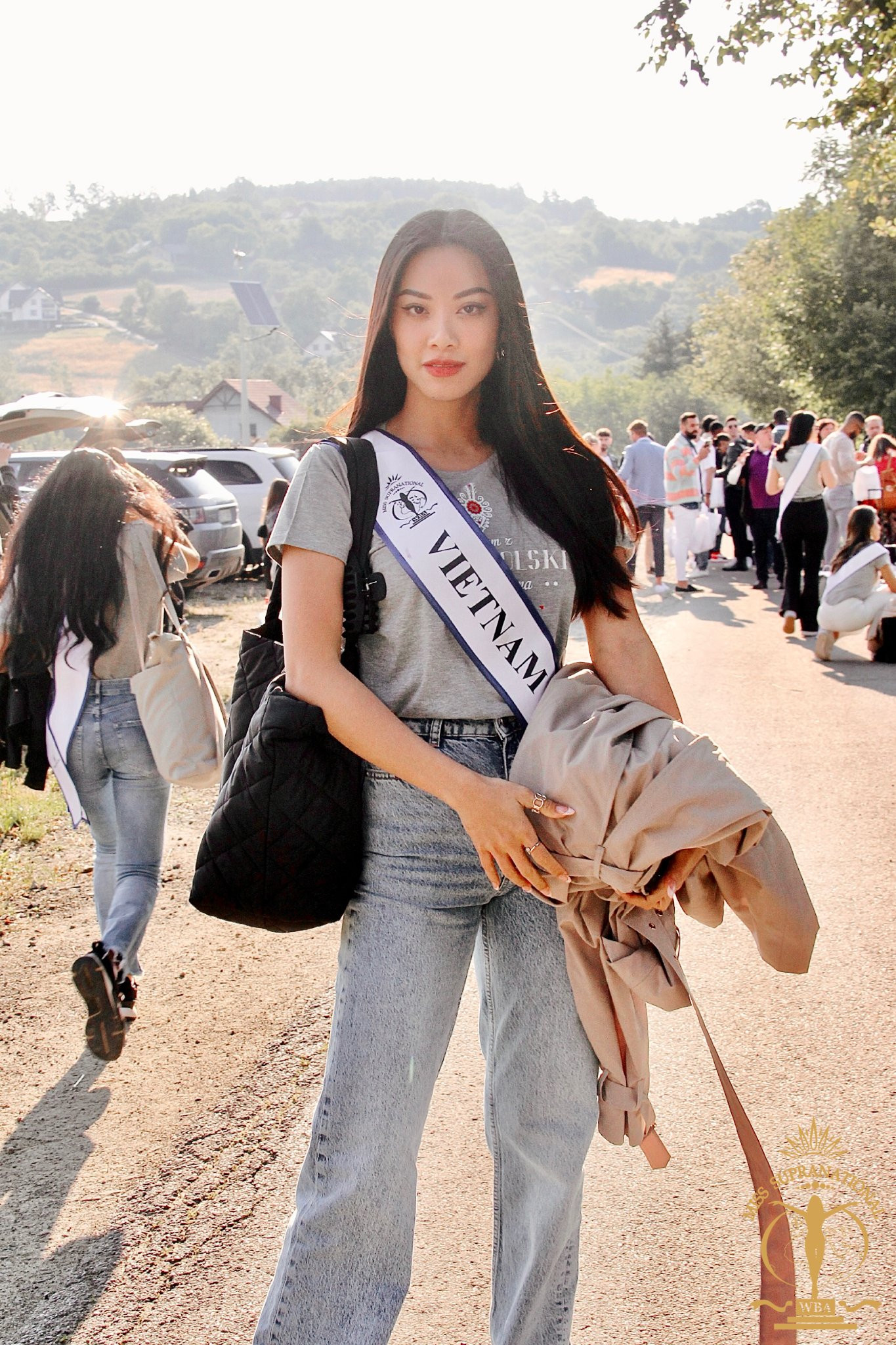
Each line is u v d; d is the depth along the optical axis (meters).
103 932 3.13
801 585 11.16
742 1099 2.91
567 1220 1.76
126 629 3.21
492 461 1.80
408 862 1.68
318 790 1.62
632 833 1.51
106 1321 2.23
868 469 10.47
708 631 10.24
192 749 3.16
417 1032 1.66
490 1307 2.11
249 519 15.08
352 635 1.69
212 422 94.38
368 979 1.67
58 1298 2.29
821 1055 3.10
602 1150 2.75
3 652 3.26
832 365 29.30
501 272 1.75
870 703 7.21
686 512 13.16
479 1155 2.76
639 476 12.88
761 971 3.65
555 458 1.78
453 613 1.67
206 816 5.52
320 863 1.64
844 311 29.19
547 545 1.77
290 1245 1.65
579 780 1.55
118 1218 2.54
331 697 1.58
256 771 1.62
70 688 3.22
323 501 1.64
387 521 1.67
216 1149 2.79
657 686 1.83
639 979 1.66
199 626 11.29
